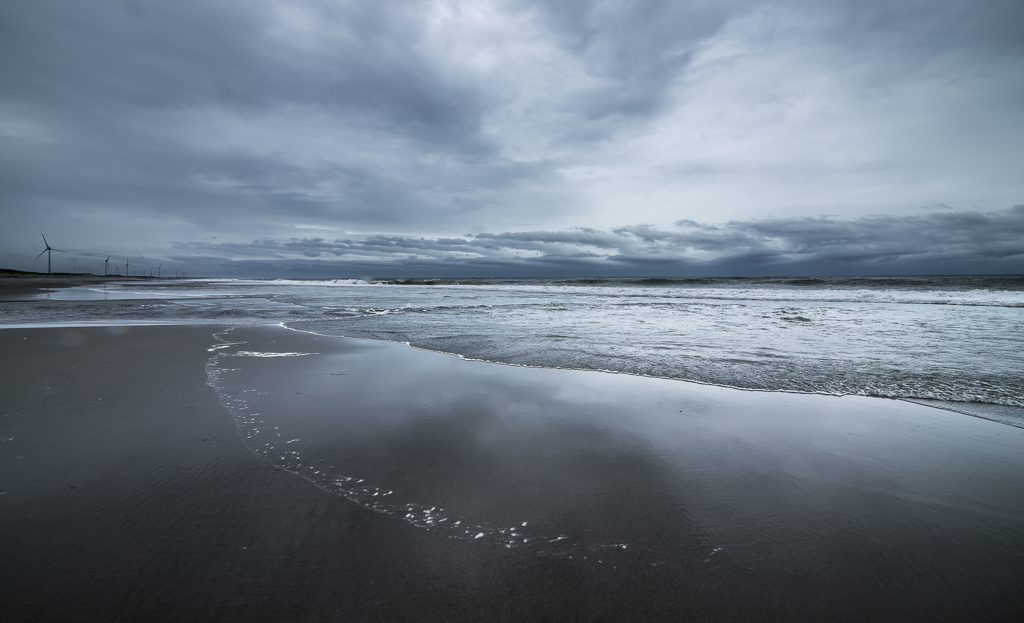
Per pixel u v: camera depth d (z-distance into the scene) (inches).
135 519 90.0
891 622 65.7
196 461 117.8
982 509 97.2
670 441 135.9
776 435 141.6
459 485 106.4
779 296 922.1
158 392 183.5
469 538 85.4
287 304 714.8
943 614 67.1
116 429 140.6
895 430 145.9
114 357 255.8
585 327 410.0
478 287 1544.0
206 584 72.1
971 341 322.3
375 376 218.4
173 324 428.5
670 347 298.4
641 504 98.6
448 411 163.6
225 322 454.3
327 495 100.8
